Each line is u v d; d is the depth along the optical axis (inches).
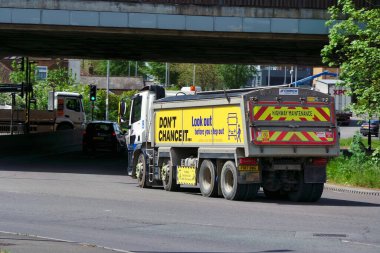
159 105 1450.5
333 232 839.1
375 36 1777.8
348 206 1185.4
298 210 1087.0
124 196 1253.1
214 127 1273.4
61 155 2832.2
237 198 1221.7
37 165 2219.5
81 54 2957.7
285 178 1256.8
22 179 1624.0
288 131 1211.9
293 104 1219.9
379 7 1919.3
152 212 1013.2
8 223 880.9
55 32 2102.6
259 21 1996.8
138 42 2370.8
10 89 3361.2
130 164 1608.0
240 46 2402.8
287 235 808.9
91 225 876.0
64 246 680.4
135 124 1590.8
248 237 791.7
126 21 1993.1
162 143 1440.7
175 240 767.7
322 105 1239.5
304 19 1994.3
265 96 1203.2
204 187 1295.5
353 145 1870.1
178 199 1219.9
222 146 1248.8
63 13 1993.1
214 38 2105.1
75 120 4050.2
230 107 1229.7
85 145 2908.5
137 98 1594.5
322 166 1259.8
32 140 2984.7
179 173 1375.5
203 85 6437.0
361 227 891.4
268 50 2532.0
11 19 1993.1
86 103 4945.9
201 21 1995.6
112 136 2898.6
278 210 1076.5
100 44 2495.1
